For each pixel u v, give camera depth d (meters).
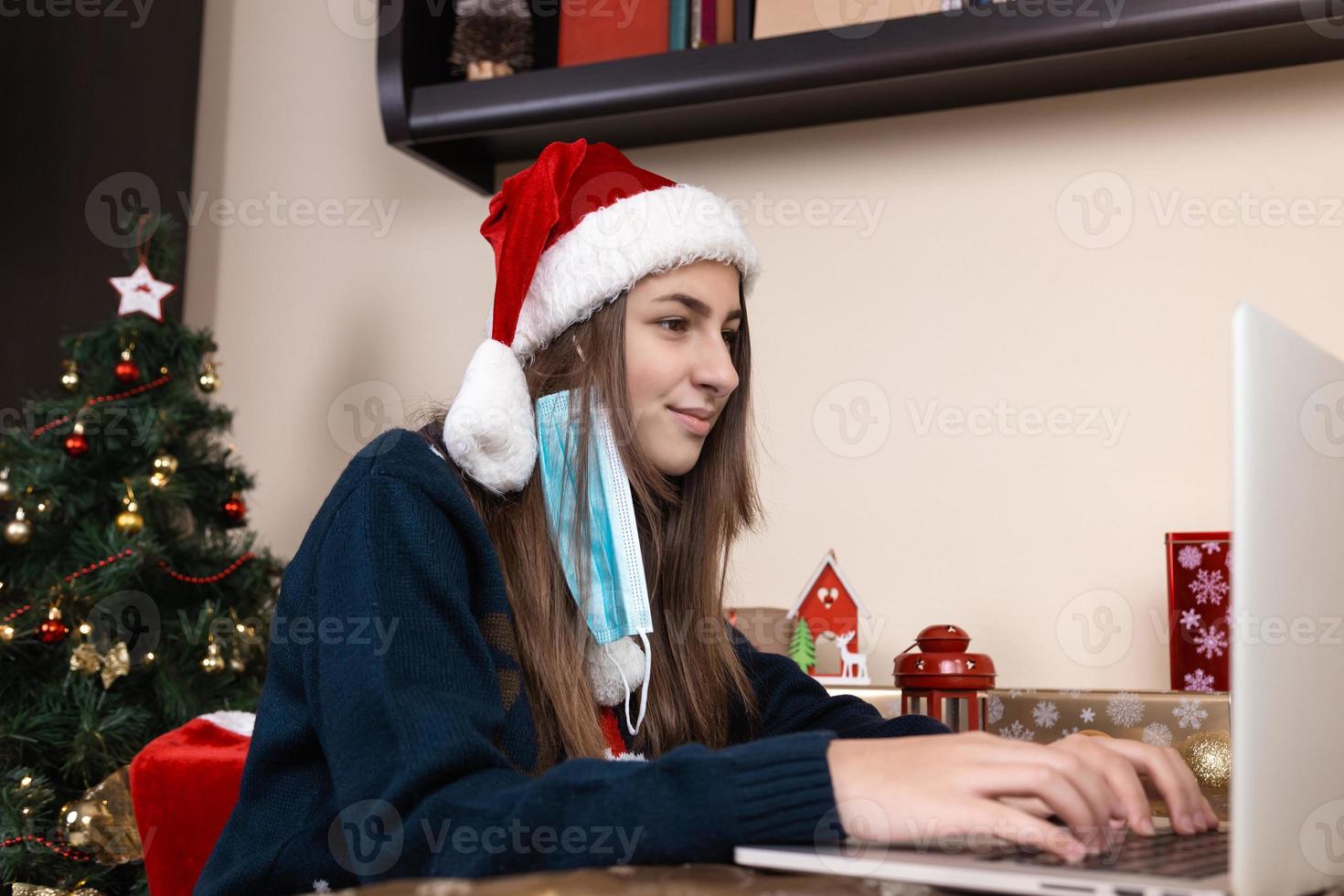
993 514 1.79
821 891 0.47
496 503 0.94
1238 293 1.70
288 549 2.22
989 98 1.81
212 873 0.81
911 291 1.87
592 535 0.95
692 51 1.79
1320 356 0.57
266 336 2.29
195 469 2.03
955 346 1.84
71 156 2.31
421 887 0.44
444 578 0.77
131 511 1.87
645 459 1.00
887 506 1.85
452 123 1.91
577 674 0.91
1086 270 1.78
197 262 2.37
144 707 1.88
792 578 1.88
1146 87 1.77
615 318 1.00
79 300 2.27
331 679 0.72
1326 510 0.56
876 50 1.69
